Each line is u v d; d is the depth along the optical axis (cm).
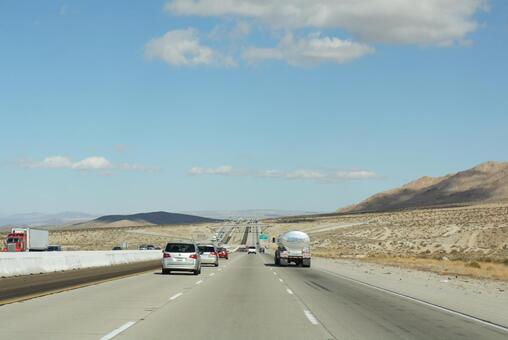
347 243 14962
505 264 6350
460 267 5522
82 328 1422
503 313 1892
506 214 14450
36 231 8144
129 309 1839
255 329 1445
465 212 17088
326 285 3062
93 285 2869
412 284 3269
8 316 1634
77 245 16688
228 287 2809
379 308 1972
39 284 2577
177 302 2072
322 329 1458
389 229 15800
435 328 1509
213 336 1330
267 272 4366
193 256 3847
